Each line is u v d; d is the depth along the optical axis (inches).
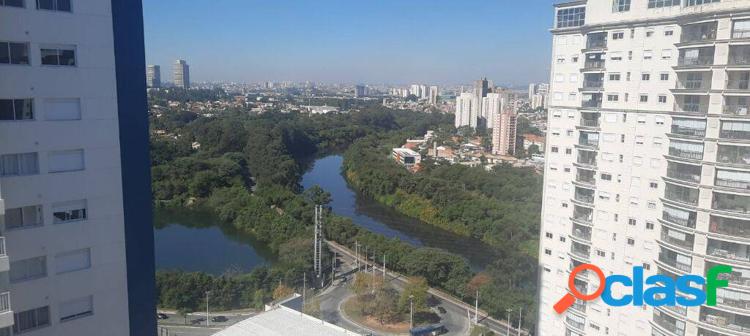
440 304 4751.5
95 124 1475.1
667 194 2480.3
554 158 2923.2
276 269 4909.0
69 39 1411.2
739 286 2279.8
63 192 1438.2
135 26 1539.1
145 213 1614.2
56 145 1414.9
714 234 2311.8
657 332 2534.5
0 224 1298.0
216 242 6378.0
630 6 2536.9
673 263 2455.7
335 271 5511.8
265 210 6993.1
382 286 4687.5
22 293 1398.9
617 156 2652.6
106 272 1541.6
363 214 7810.0
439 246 6309.1
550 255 2992.1
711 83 2295.8
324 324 2689.5
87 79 1448.1
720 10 2223.2
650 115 2519.7
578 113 2800.2
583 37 2738.7
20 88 1346.0
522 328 4222.4
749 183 2241.6
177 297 4434.1
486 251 6127.0
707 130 2313.0
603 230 2733.8
